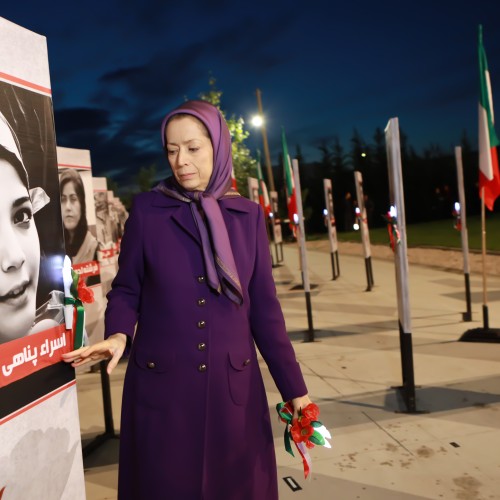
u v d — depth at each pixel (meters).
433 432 3.42
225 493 1.58
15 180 1.30
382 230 26.72
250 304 1.71
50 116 1.45
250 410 1.64
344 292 9.33
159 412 1.55
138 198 1.66
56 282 1.43
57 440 1.40
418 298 8.09
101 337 4.49
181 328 1.56
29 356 1.31
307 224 37.81
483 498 2.63
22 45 1.34
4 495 1.22
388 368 4.82
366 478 2.88
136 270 1.62
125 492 1.63
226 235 1.57
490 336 5.48
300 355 5.46
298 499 2.70
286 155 9.72
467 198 35.06
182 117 1.60
